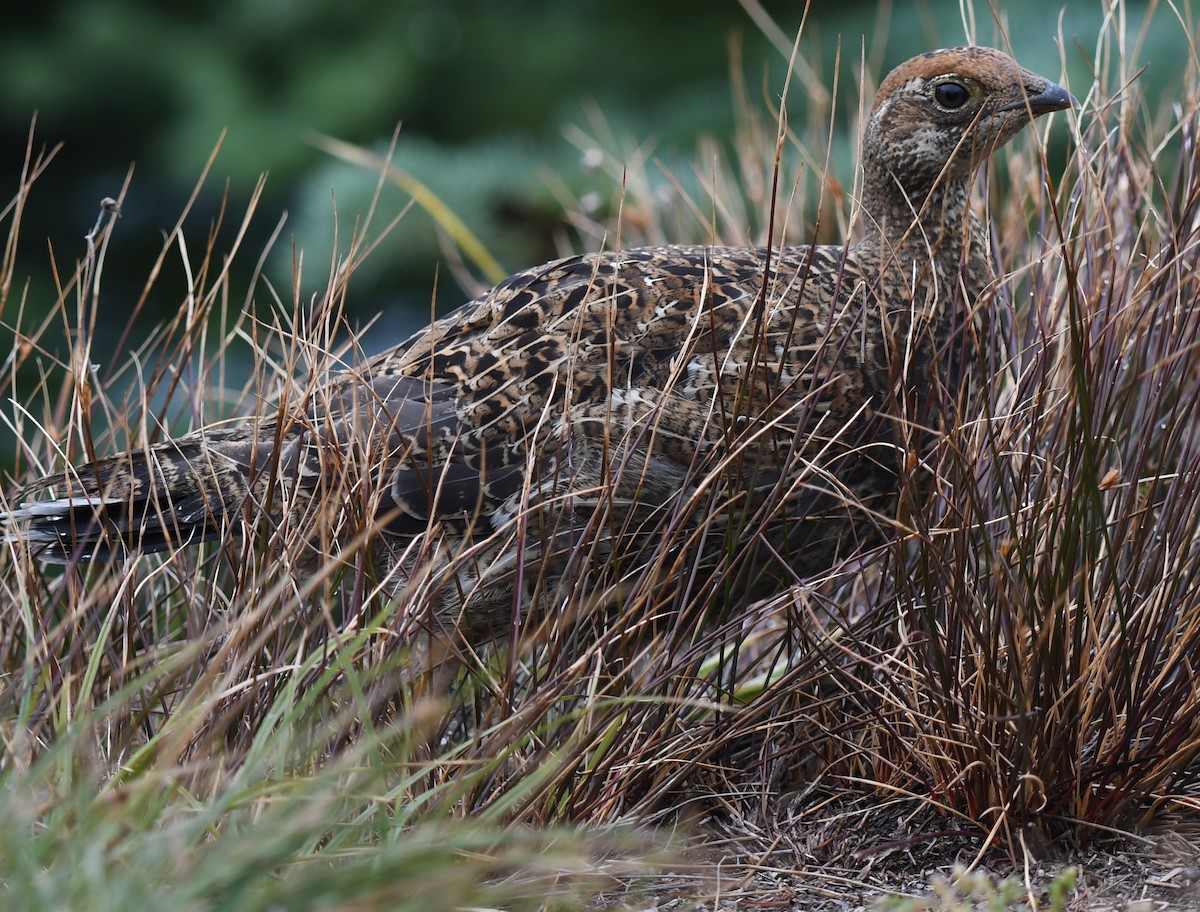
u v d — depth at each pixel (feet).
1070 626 22.91
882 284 23.12
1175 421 23.08
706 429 23.00
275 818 22.57
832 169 23.66
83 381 23.08
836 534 23.11
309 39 34.04
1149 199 23.21
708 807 23.00
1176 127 23.30
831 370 23.06
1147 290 23.09
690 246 23.20
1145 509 22.94
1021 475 22.94
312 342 23.02
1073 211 23.25
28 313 31.58
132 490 23.06
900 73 23.21
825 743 23.07
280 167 31.35
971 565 23.02
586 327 23.07
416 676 22.93
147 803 22.66
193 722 22.68
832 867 22.90
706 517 23.00
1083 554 22.90
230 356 25.98
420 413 23.06
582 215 24.04
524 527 22.90
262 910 22.49
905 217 23.21
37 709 22.93
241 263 33.50
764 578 23.13
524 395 23.06
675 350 23.07
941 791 22.95
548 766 22.75
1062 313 23.17
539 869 22.82
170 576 23.20
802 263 23.16
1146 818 22.90
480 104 33.30
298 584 23.02
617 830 22.89
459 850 22.70
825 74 25.94
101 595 22.90
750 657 23.29
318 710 22.85
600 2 35.04
